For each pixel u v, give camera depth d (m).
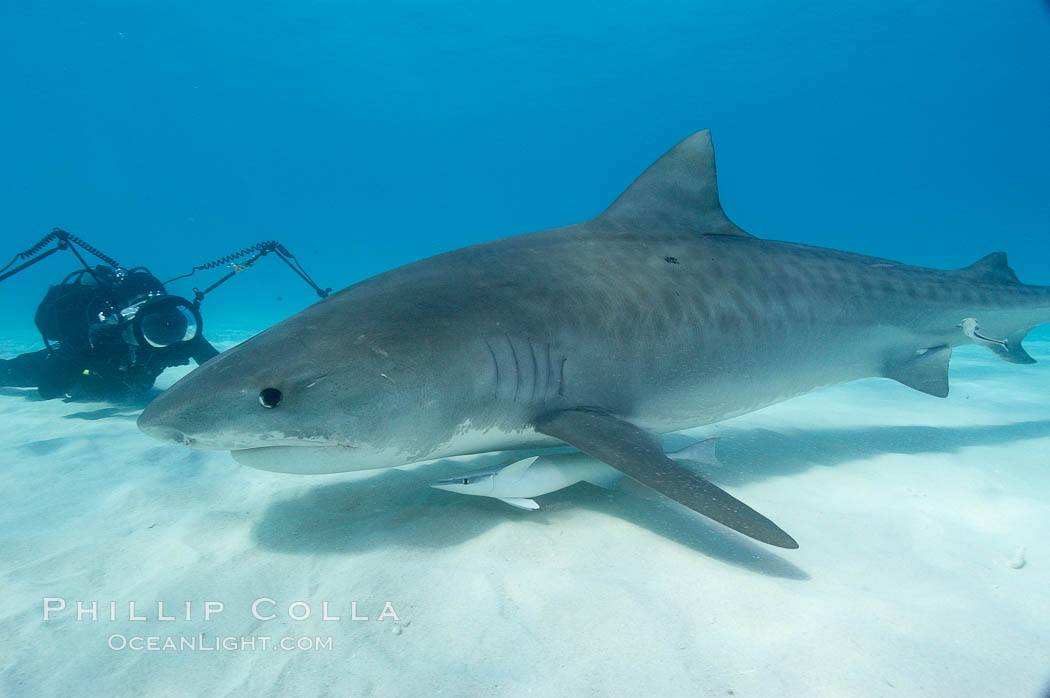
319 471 2.88
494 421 3.21
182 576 2.67
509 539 2.89
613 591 2.43
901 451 4.71
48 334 7.21
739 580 2.53
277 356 2.73
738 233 4.40
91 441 5.09
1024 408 6.52
